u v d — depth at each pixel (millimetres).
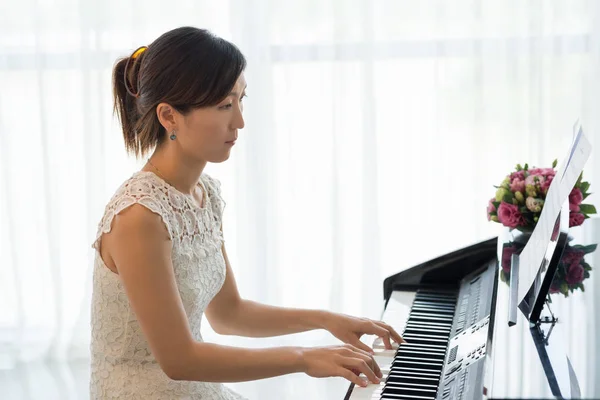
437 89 3396
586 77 3316
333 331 1755
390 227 3527
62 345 3672
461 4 3342
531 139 3350
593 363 1271
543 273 1513
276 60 3469
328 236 3541
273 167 3520
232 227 3623
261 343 3584
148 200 1540
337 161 3455
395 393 1432
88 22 3508
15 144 3658
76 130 3627
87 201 3598
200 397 1685
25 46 3600
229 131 1596
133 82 1646
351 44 3408
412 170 3480
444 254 2076
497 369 1255
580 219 2207
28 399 3238
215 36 1577
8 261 3742
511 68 3338
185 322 1533
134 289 1520
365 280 3510
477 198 3416
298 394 3176
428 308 1917
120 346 1632
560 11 3281
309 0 3410
